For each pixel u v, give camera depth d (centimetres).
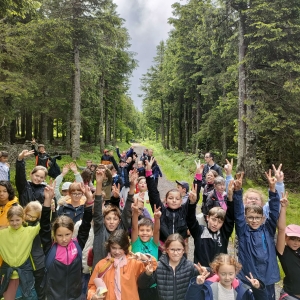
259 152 1627
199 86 2189
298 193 1361
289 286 357
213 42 1580
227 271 297
